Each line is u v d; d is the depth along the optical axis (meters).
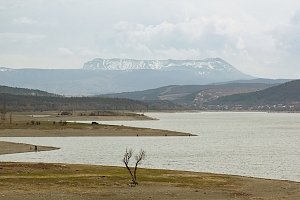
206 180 67.50
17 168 74.94
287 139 171.38
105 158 105.38
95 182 62.75
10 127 189.12
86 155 110.88
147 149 126.75
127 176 69.25
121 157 107.12
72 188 57.56
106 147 131.75
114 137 170.75
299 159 105.19
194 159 104.25
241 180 68.00
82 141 153.12
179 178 69.00
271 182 66.31
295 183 65.75
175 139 165.38
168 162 98.56
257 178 70.75
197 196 54.19
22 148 123.75
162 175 72.12
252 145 143.25
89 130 186.12
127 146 135.25
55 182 61.97
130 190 57.22
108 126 196.12
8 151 117.75
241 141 159.50
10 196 51.25
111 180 64.88
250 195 55.56
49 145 137.62
